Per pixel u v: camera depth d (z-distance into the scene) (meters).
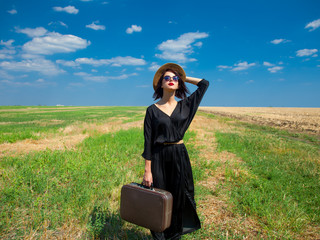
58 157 5.54
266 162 6.09
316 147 9.32
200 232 2.74
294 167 5.73
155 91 2.41
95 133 10.34
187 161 2.24
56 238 2.54
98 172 4.55
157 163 2.18
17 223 2.79
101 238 2.58
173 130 2.13
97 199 3.46
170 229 2.25
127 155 6.50
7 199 3.34
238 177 4.77
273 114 40.44
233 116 33.50
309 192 4.11
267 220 2.99
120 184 4.11
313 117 31.50
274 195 3.86
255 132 13.41
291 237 2.70
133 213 2.08
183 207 2.22
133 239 2.59
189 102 2.25
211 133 12.11
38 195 3.60
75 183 4.05
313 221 3.11
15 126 15.13
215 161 6.08
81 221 2.82
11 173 4.41
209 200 3.67
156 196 1.96
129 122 18.84
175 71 2.20
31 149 7.11
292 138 12.48
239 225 2.93
